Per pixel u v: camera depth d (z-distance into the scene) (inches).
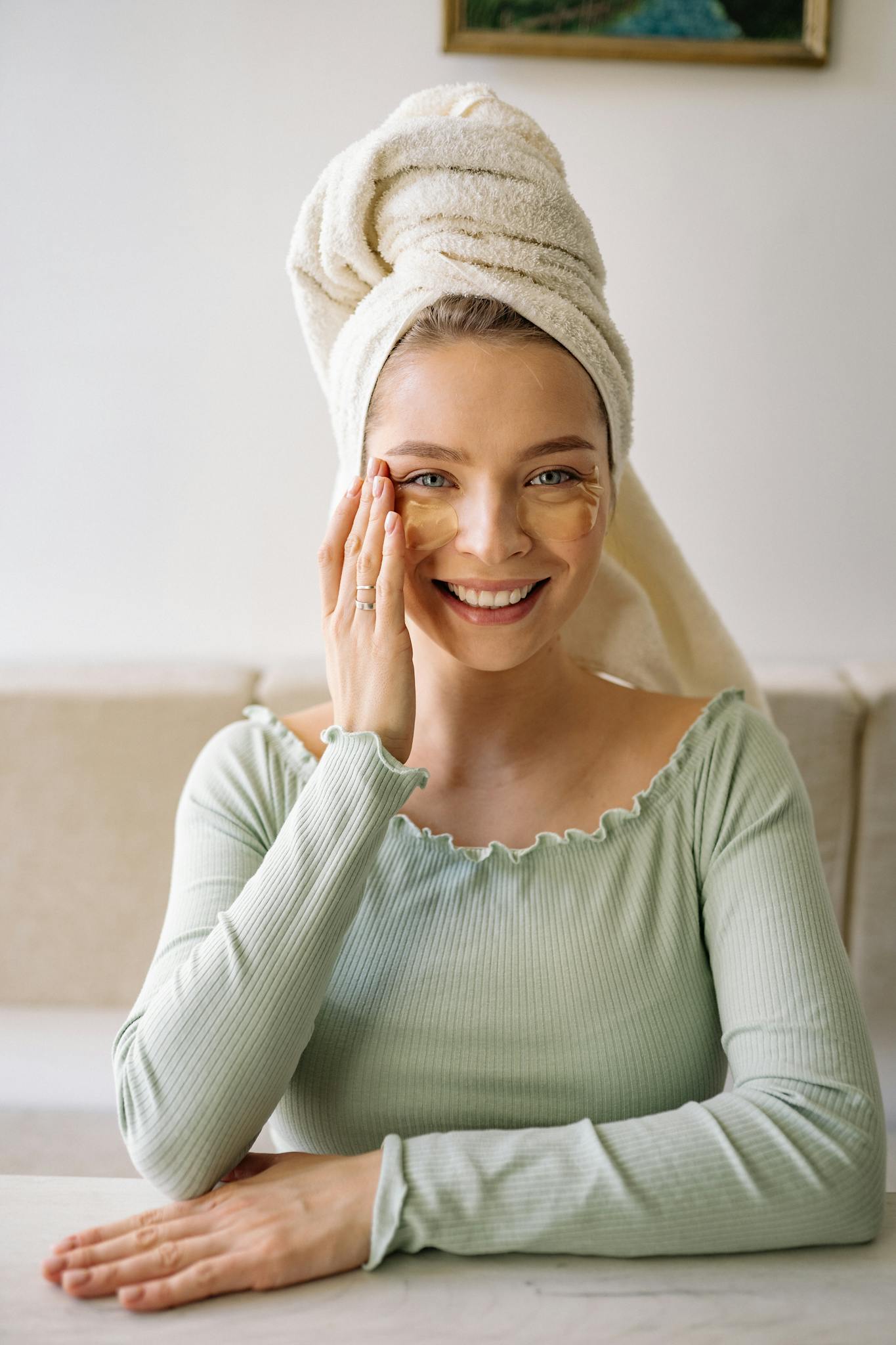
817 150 61.7
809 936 31.0
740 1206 26.3
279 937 29.1
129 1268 25.1
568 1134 27.7
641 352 63.8
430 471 31.2
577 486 31.5
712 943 32.5
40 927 62.8
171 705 61.3
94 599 67.1
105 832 62.0
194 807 35.8
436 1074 31.6
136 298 64.0
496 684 34.1
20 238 63.6
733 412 64.5
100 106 62.2
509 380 30.3
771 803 33.6
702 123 61.4
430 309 30.8
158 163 62.7
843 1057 28.8
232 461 65.5
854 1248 26.9
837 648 66.6
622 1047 31.6
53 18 61.4
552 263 31.7
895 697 60.0
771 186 62.1
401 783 30.1
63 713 61.5
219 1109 28.3
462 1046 31.6
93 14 61.3
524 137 33.7
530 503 31.3
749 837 32.9
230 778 35.9
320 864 29.6
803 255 62.9
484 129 31.4
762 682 61.3
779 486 65.2
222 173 62.7
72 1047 67.0
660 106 61.2
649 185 62.0
